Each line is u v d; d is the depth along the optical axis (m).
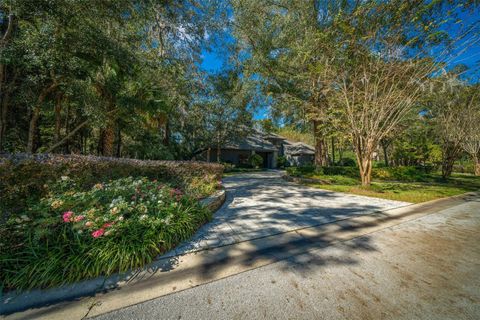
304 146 28.45
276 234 3.23
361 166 8.01
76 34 5.31
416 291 1.89
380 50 6.57
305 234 3.26
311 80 9.40
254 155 21.77
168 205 3.24
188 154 16.89
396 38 6.14
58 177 3.00
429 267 2.32
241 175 14.12
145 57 7.31
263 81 11.70
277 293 1.83
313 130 13.77
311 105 9.91
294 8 9.34
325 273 2.16
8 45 4.75
